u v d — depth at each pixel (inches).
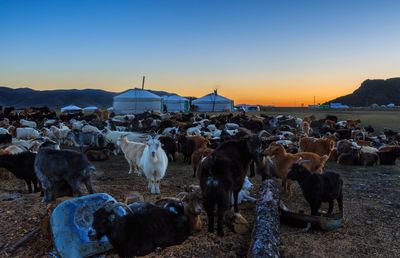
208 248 268.2
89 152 682.8
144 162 421.4
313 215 307.9
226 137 690.8
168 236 269.0
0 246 268.5
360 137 990.4
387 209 369.4
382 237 294.5
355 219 336.8
